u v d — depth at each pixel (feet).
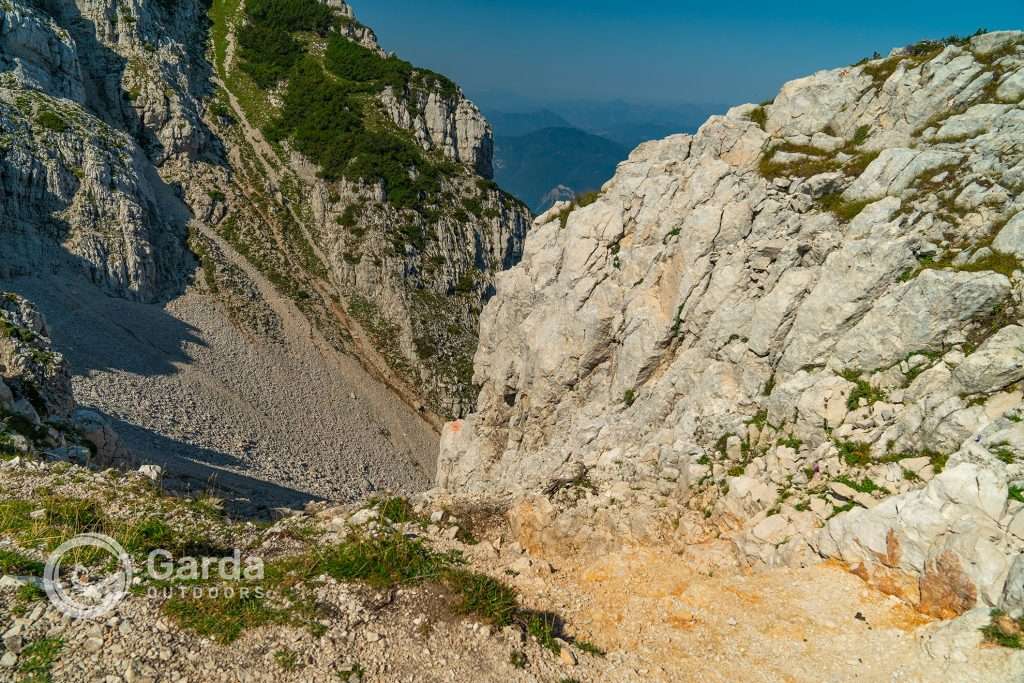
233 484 153.69
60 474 62.95
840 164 78.69
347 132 364.58
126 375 194.29
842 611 47.21
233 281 272.10
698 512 63.93
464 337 317.01
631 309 88.84
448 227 344.49
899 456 55.52
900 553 46.73
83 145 242.99
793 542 54.19
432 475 246.88
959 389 53.67
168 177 304.71
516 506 69.10
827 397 61.72
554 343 98.68
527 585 55.67
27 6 272.92
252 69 400.06
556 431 99.35
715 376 73.15
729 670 44.47
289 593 46.52
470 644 44.21
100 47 316.19
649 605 53.01
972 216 62.90
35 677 36.19
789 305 68.23
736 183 82.99
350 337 293.64
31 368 103.24
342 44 426.51
